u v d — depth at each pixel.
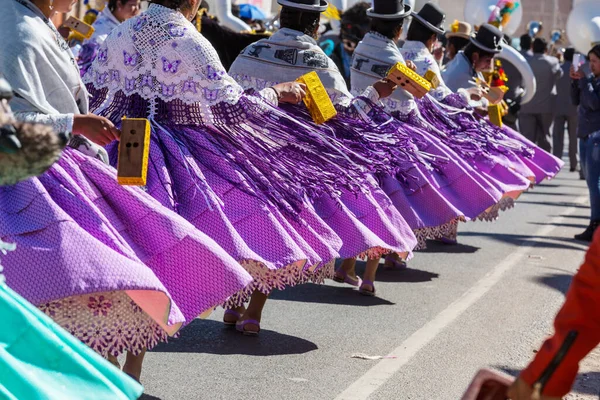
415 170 8.22
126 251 4.41
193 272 4.77
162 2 5.58
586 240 10.98
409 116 8.59
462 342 6.43
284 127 5.95
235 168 5.64
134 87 5.55
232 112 5.58
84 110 4.94
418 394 5.32
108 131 4.54
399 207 8.05
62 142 2.93
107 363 3.44
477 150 9.07
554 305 7.61
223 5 12.18
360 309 7.30
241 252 5.27
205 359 5.85
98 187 4.81
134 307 4.48
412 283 8.35
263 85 6.93
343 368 5.77
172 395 5.16
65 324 4.38
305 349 6.16
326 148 6.12
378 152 6.67
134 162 4.37
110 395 3.36
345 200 6.95
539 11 35.72
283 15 7.05
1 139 2.80
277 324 6.77
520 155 10.27
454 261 9.44
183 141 5.58
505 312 7.33
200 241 4.80
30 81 4.54
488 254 9.88
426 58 9.01
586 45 13.75
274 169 5.83
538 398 2.77
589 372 5.75
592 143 10.85
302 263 5.52
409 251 6.96
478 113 9.77
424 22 8.99
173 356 5.88
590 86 10.95
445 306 7.48
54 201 4.44
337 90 6.93
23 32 4.54
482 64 10.14
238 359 5.88
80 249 4.25
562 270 9.15
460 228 11.55
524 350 6.28
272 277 5.53
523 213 13.00
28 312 3.32
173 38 5.50
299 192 5.86
